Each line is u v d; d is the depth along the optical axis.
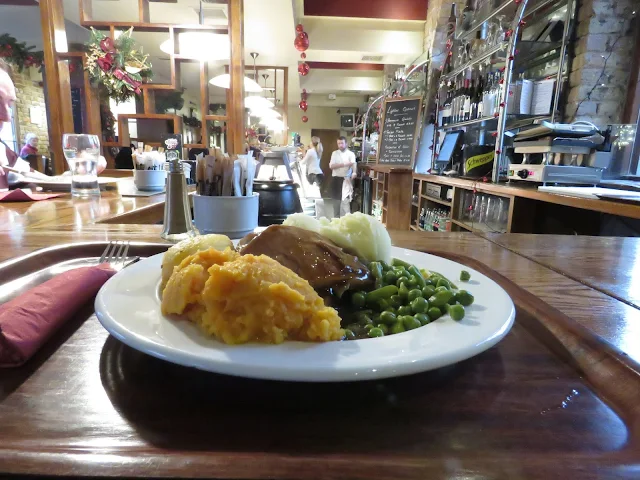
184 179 1.02
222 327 0.38
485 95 3.13
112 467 0.27
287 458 0.29
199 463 0.28
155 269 0.59
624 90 2.54
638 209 1.46
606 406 0.37
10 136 6.29
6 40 5.62
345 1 5.41
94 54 3.29
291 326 0.39
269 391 0.38
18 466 0.27
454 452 0.30
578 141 2.15
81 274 0.56
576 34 2.58
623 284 0.75
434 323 0.44
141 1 3.58
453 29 4.33
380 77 8.34
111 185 2.34
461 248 1.03
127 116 3.77
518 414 0.35
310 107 12.14
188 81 8.35
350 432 0.32
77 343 0.46
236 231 1.04
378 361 0.34
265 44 6.08
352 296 0.55
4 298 0.58
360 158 8.44
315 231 0.65
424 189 3.99
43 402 0.35
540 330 0.51
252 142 6.96
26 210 1.46
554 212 2.22
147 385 0.38
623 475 0.28
